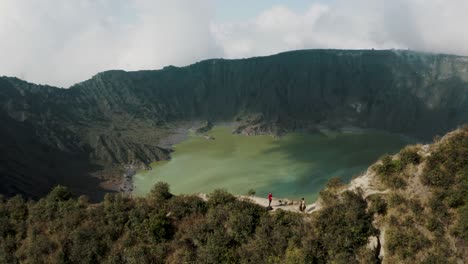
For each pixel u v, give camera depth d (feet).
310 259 85.10
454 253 75.46
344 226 88.02
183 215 108.37
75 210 118.93
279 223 95.14
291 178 362.12
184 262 97.86
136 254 102.12
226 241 96.53
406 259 78.38
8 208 128.57
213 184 352.08
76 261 107.65
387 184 92.58
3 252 117.29
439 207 80.94
